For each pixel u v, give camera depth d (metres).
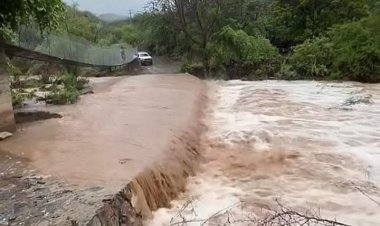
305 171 8.18
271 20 36.34
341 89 19.31
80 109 12.66
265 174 8.11
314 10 33.00
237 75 27.45
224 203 6.75
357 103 14.80
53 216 4.80
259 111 13.98
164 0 33.16
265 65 26.75
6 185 5.89
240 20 33.88
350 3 30.88
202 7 31.53
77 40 27.31
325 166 8.39
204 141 10.38
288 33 34.84
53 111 12.29
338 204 6.68
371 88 19.59
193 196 7.05
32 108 12.91
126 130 9.60
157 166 7.05
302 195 7.05
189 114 11.98
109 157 7.31
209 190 7.33
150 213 6.07
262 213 6.31
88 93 16.72
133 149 7.89
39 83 19.34
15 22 9.49
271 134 10.66
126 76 26.52
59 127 9.98
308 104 15.05
